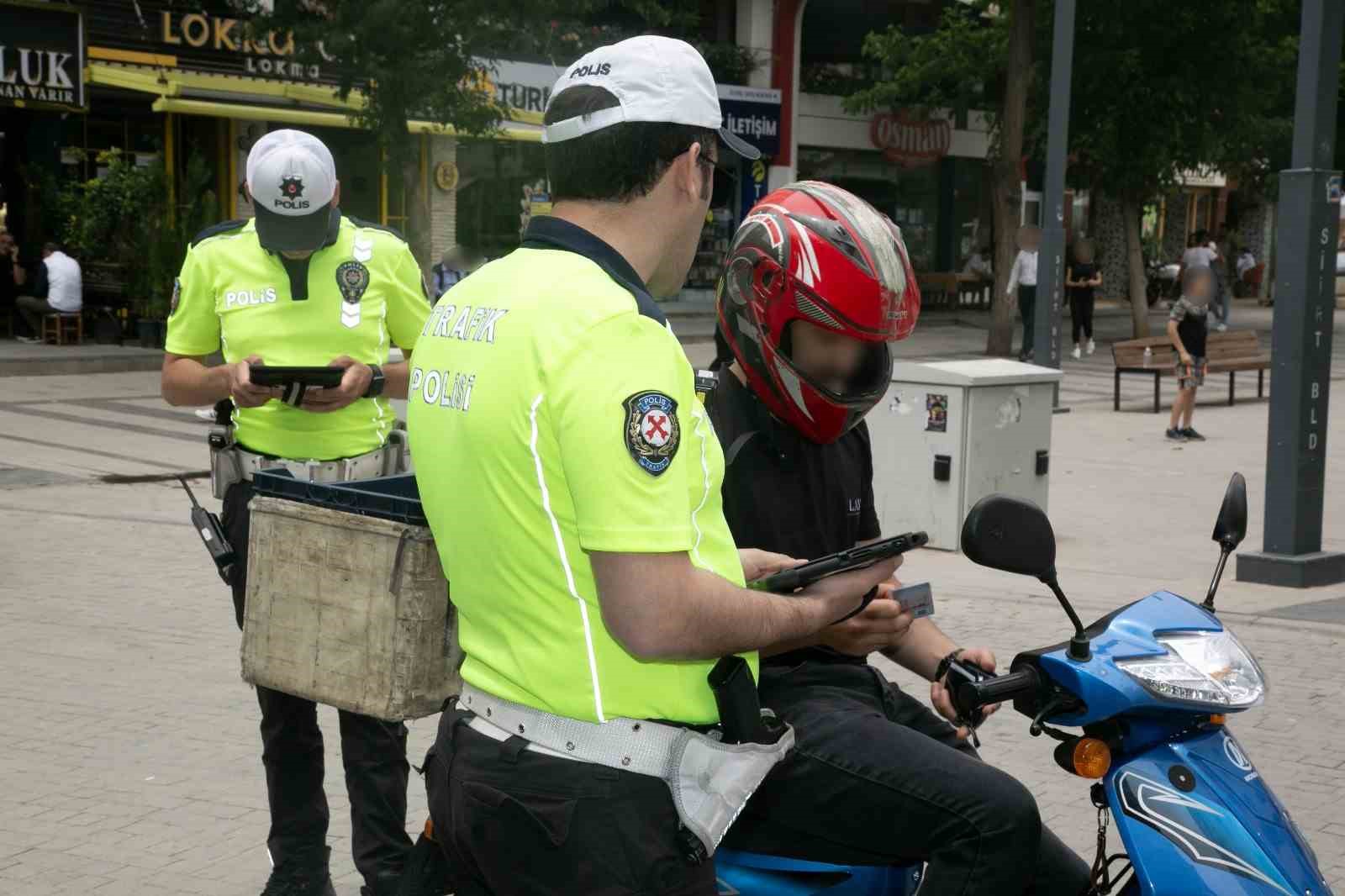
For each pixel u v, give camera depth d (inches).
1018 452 354.6
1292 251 307.0
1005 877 89.7
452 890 92.0
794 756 92.7
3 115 812.0
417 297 158.1
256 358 144.9
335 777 194.4
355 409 152.7
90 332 784.9
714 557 83.4
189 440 502.0
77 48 757.9
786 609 82.4
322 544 111.3
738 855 97.6
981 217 1437.0
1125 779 93.0
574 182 83.0
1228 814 90.8
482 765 82.4
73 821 177.0
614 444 75.7
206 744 205.3
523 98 956.6
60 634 260.8
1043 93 1015.0
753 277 96.3
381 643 108.0
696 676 82.4
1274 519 313.7
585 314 77.6
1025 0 909.8
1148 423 609.3
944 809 90.0
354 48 712.4
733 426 101.6
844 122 1262.3
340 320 151.6
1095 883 100.6
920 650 112.3
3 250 792.3
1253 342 711.1
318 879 150.9
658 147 82.0
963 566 329.7
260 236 147.2
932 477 346.9
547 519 78.4
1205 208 1690.5
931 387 345.7
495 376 79.6
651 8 842.2
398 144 738.2
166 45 806.5
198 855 168.2
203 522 149.3
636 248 83.4
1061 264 620.7
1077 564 335.6
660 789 80.6
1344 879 164.1
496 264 85.7
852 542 107.5
